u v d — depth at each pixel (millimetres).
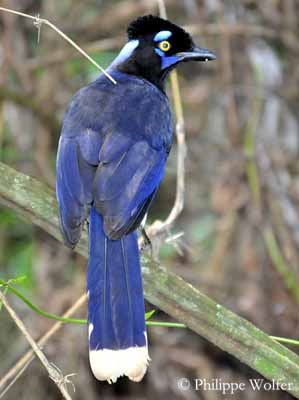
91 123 8516
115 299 7281
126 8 14062
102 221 7766
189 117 13930
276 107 13633
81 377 12844
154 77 9898
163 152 8781
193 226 13703
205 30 13500
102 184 7953
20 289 12953
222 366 13141
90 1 14273
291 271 13133
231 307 13164
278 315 13133
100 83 9297
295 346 13023
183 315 7305
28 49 14070
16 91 13484
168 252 13320
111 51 14156
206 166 13797
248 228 13367
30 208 7641
